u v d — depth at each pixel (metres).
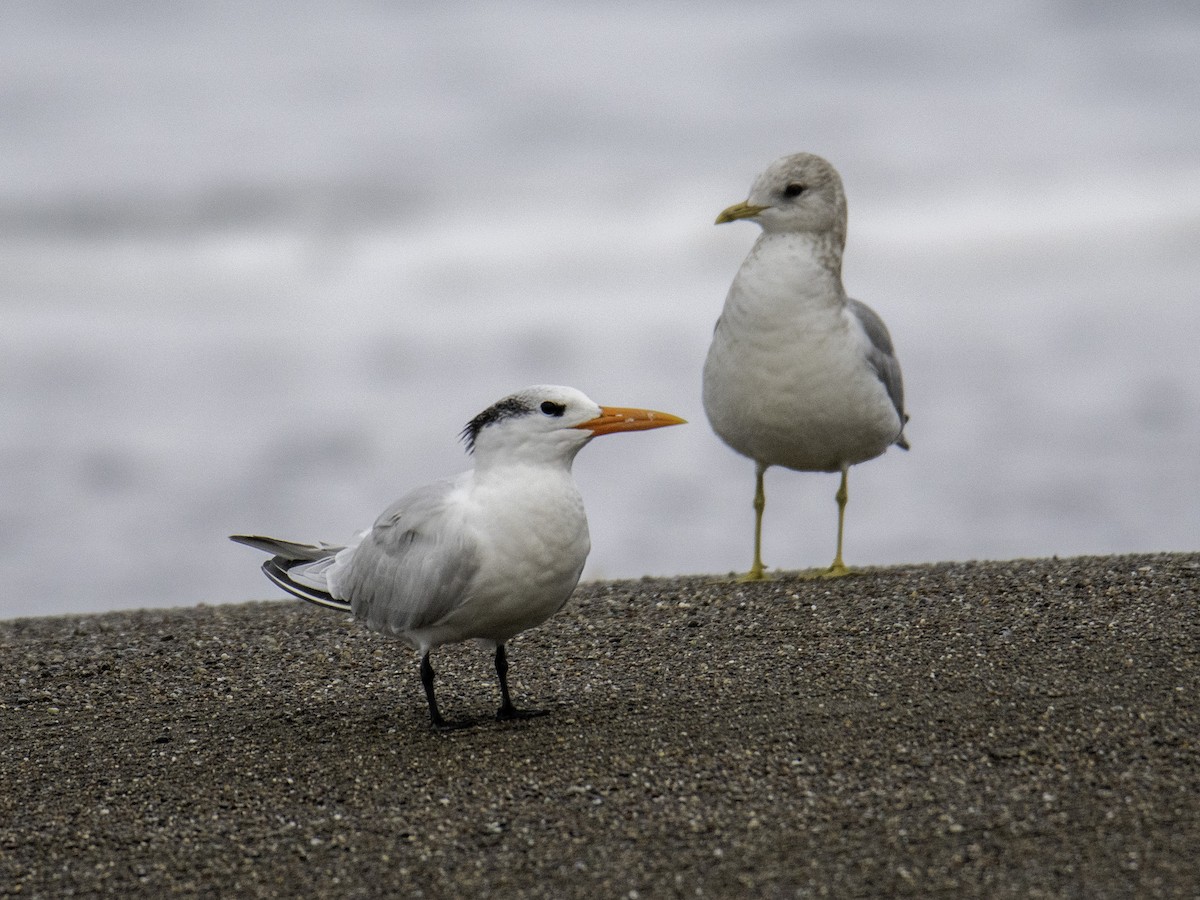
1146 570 9.89
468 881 6.14
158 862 6.49
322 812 6.92
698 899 5.84
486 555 7.34
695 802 6.73
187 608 11.51
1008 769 6.84
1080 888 5.72
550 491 7.39
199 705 8.64
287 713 8.42
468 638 7.83
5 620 11.20
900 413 11.09
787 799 6.70
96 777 7.50
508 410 7.47
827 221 10.14
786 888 5.88
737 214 10.14
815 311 10.10
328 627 10.32
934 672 8.24
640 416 7.43
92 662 9.59
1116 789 6.55
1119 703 7.51
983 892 5.74
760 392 10.28
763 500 11.17
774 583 10.71
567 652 9.34
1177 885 5.69
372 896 6.07
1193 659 8.05
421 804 6.93
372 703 8.56
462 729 7.92
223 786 7.30
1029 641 8.62
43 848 6.68
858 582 10.45
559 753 7.46
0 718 8.53
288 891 6.16
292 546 8.57
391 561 7.69
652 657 9.07
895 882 5.86
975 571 10.44
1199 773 6.65
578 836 6.47
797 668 8.56
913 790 6.69
